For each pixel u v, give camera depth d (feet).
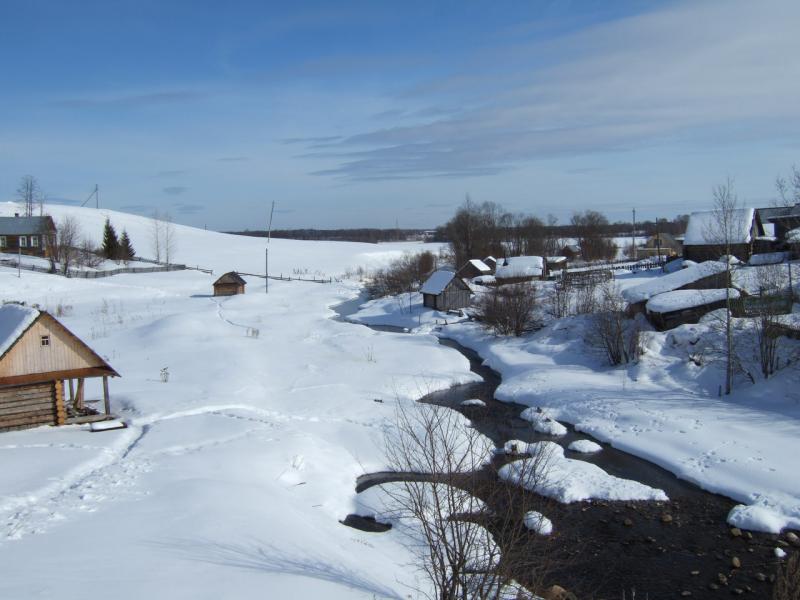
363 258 422.82
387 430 73.72
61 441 61.82
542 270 222.69
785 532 50.93
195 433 67.46
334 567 37.19
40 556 34.12
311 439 68.90
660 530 51.93
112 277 268.82
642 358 101.76
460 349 142.41
